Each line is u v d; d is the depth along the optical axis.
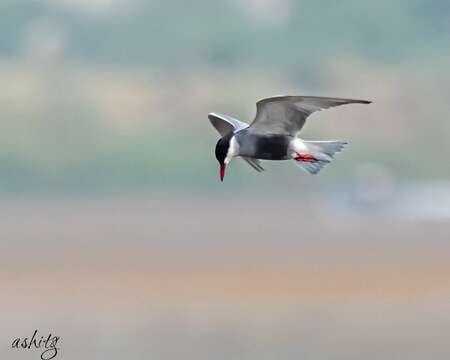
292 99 14.70
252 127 15.18
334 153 15.23
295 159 15.20
